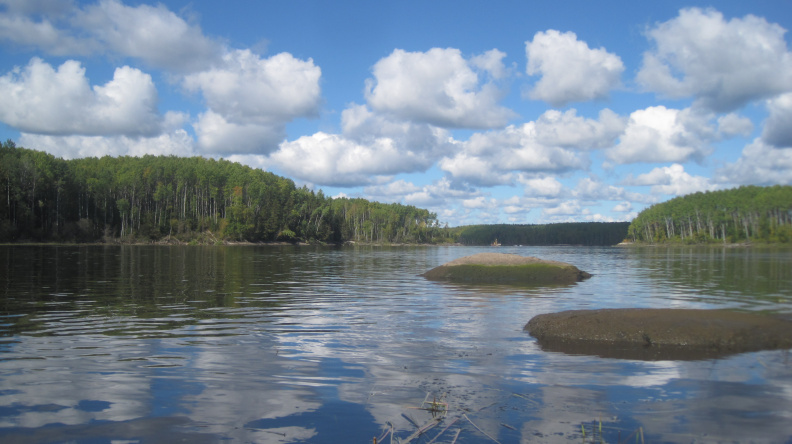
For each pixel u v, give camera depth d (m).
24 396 6.51
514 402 6.45
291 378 7.39
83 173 90.00
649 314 10.94
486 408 6.23
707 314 10.95
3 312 13.14
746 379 7.48
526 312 13.91
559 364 8.28
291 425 5.66
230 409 6.12
